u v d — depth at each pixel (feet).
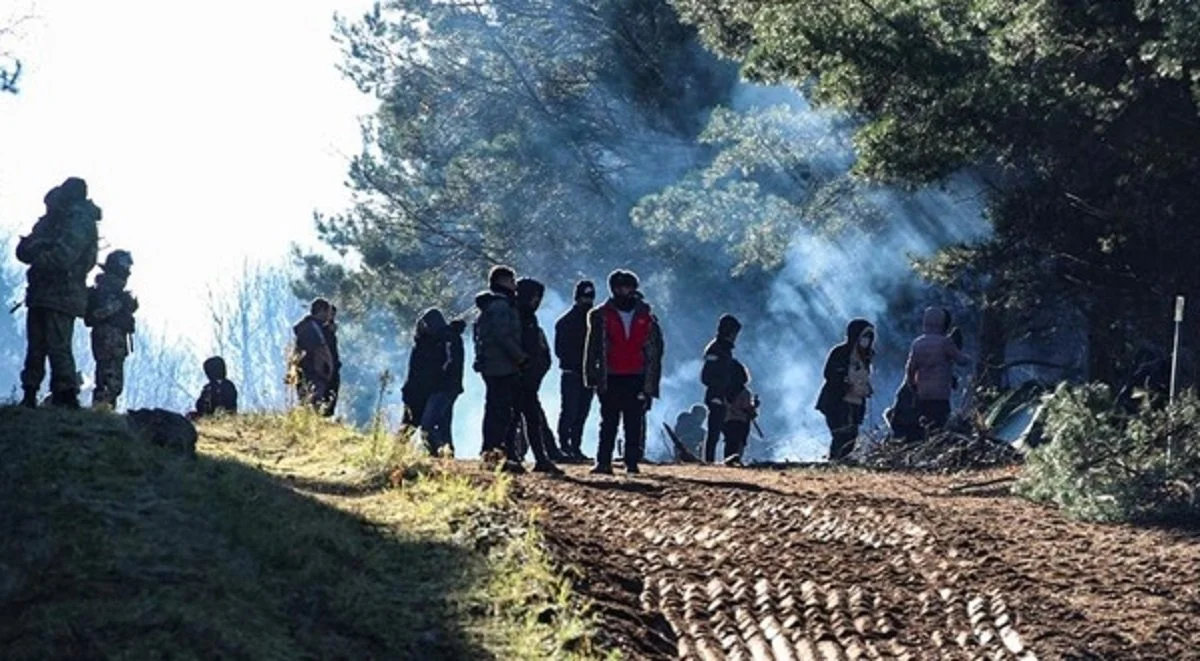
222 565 45.47
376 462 64.64
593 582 52.21
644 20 213.66
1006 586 56.08
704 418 135.95
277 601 44.55
